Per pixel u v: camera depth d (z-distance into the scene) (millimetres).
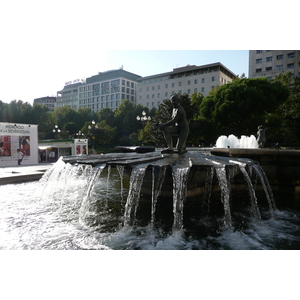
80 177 9727
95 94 121312
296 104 28844
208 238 3793
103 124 59312
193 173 5148
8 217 4969
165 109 29750
